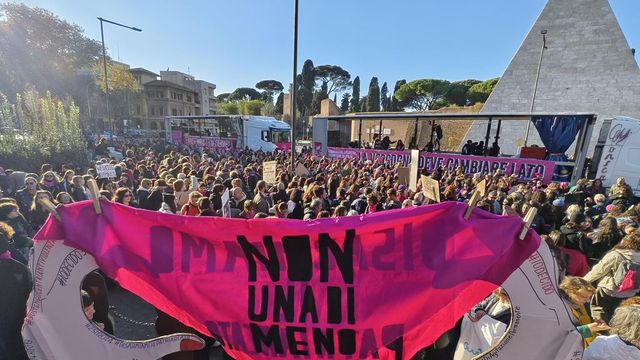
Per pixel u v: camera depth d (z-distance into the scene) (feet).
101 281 9.62
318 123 72.28
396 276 7.51
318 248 7.67
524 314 6.98
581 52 86.53
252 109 242.99
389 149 63.93
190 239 7.84
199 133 106.01
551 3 88.69
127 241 7.69
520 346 7.05
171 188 25.57
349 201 24.39
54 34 134.82
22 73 125.59
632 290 12.76
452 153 57.82
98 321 9.52
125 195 19.76
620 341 7.74
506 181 36.09
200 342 8.01
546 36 89.71
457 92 194.70
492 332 9.08
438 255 7.39
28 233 19.16
